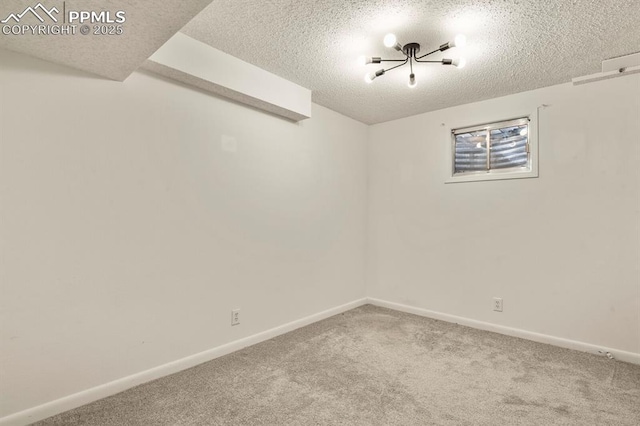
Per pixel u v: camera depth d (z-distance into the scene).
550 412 1.81
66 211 1.79
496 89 2.95
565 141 2.77
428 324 3.32
